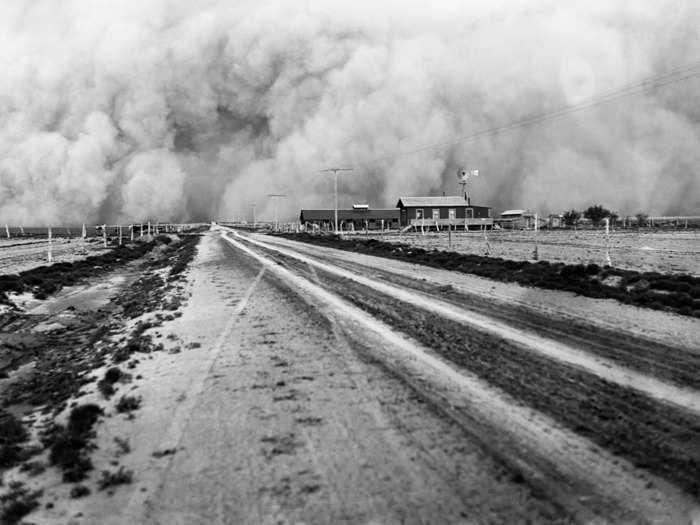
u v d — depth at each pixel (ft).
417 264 112.27
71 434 26.84
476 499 18.43
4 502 20.62
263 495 19.43
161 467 22.34
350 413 27.25
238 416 27.81
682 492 18.65
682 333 42.16
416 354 38.34
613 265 95.09
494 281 78.43
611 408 26.58
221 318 57.77
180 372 37.17
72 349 56.34
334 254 152.76
